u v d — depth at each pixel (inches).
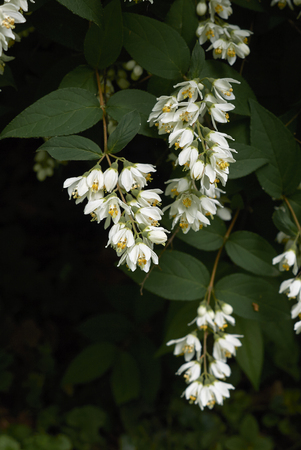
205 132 23.8
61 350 45.3
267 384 41.7
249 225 29.1
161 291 26.1
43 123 23.7
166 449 36.4
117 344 34.9
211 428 37.2
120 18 24.4
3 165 52.9
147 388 32.6
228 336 26.0
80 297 47.8
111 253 52.7
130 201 23.4
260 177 25.9
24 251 51.7
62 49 28.2
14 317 46.1
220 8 25.7
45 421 37.8
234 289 26.1
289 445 38.7
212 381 25.8
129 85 27.8
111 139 23.6
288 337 28.7
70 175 30.9
